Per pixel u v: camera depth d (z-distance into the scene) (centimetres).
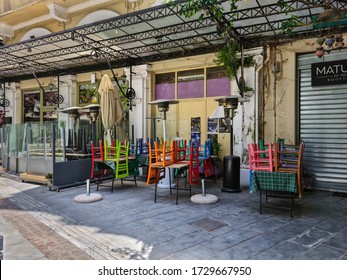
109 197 649
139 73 980
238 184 686
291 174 486
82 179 802
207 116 901
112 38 809
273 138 770
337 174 697
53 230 449
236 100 662
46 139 809
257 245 382
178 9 646
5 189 754
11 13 1164
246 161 790
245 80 789
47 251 372
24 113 1370
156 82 1006
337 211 534
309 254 353
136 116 989
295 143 742
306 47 716
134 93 986
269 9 622
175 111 960
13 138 978
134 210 546
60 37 860
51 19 1168
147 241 399
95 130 903
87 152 842
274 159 502
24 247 385
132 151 887
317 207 561
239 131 807
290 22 543
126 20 733
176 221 480
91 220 491
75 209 558
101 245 387
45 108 1279
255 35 743
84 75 1156
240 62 792
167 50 890
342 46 613
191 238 408
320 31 671
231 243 389
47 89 1273
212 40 765
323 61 704
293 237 408
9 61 1087
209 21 697
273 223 468
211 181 819
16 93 1363
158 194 674
